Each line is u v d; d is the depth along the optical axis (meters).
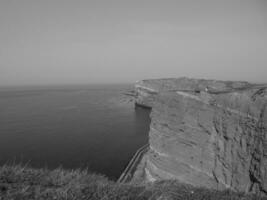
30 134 44.97
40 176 6.16
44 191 4.92
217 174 17.67
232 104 18.05
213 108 19.56
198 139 20.05
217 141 18.47
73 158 32.03
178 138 22.00
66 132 47.12
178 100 23.27
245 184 15.38
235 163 16.56
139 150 35.12
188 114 21.62
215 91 21.89
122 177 25.39
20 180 5.62
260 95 16.48
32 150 35.16
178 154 21.45
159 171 22.81
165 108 24.81
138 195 5.45
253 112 16.23
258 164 14.88
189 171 19.98
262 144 14.98
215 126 19.02
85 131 48.50
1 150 34.91
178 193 6.25
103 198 4.92
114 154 33.94
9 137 42.47
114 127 53.25
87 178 6.69
